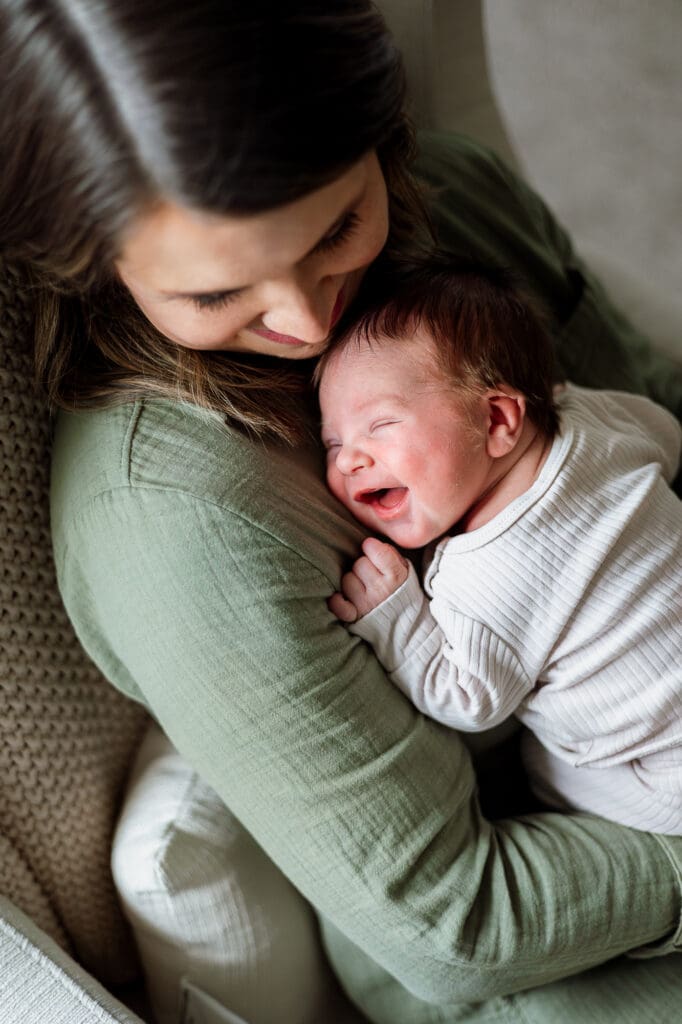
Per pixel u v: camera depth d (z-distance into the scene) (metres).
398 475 0.71
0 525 0.71
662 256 1.98
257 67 0.44
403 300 0.73
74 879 0.87
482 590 0.72
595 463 0.76
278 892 0.86
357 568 0.70
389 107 0.49
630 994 0.78
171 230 0.48
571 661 0.73
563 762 0.81
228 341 0.60
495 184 1.04
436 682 0.70
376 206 0.56
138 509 0.61
